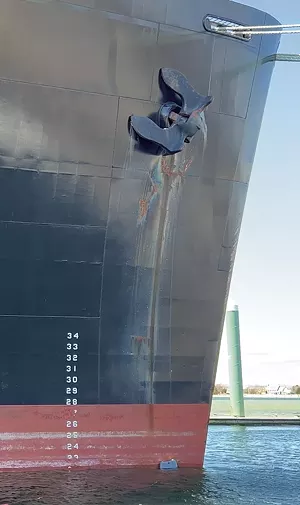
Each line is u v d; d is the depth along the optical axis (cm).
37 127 921
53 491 854
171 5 982
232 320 4078
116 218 980
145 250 1006
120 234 984
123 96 961
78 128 942
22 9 896
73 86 933
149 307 1016
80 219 956
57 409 946
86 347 970
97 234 969
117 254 984
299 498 959
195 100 978
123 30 952
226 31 1021
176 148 965
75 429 953
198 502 873
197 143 1025
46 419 940
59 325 955
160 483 936
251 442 2456
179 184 1022
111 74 950
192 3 998
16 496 824
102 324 980
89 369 970
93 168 956
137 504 825
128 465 980
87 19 931
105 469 962
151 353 1017
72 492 855
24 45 902
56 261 951
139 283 1006
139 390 1003
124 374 992
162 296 1026
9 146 911
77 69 932
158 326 1024
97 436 964
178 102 981
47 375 946
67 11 920
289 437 2820
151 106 980
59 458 940
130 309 999
